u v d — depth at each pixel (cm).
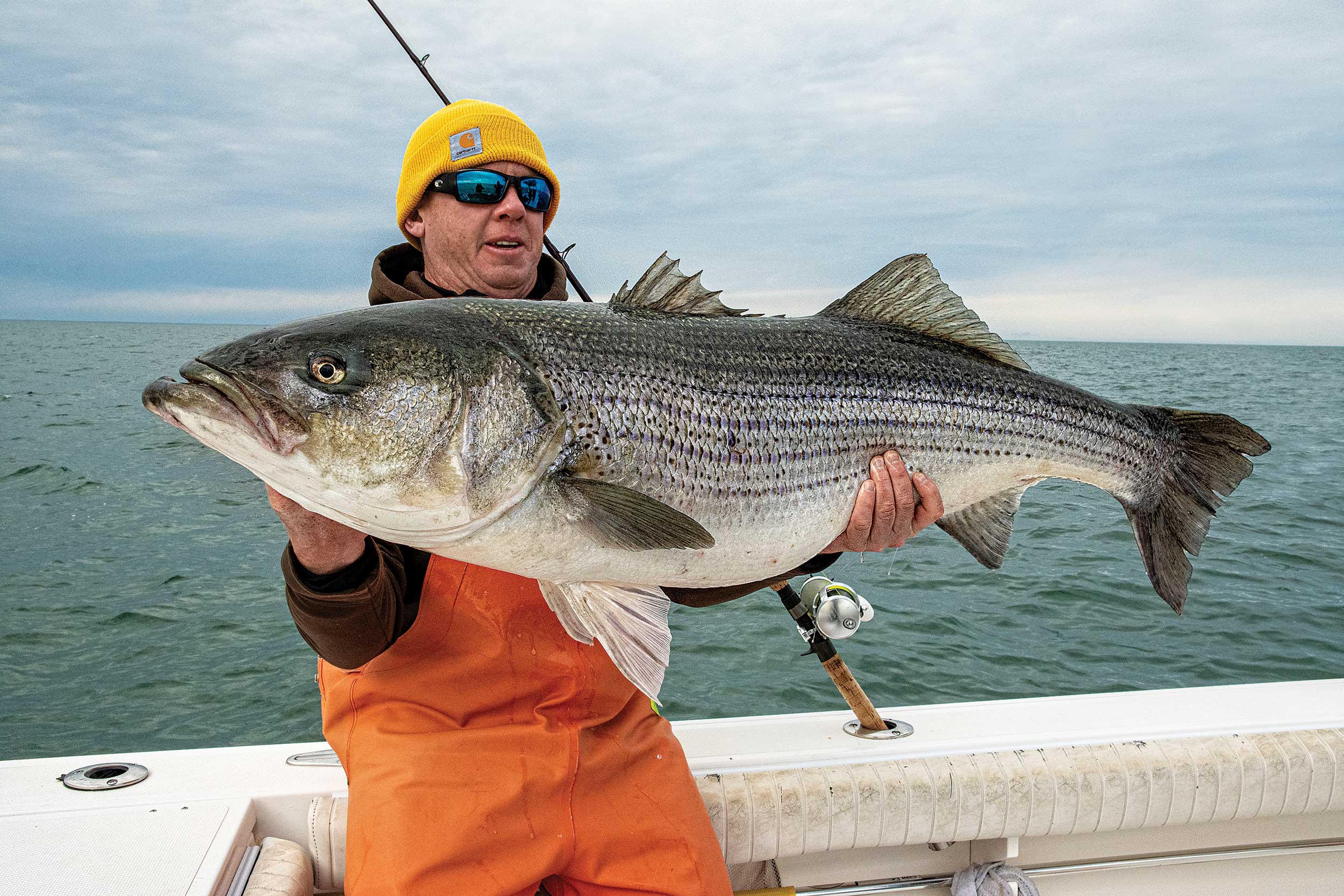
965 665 586
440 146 253
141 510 1088
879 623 661
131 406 2416
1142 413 295
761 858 247
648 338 211
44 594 750
